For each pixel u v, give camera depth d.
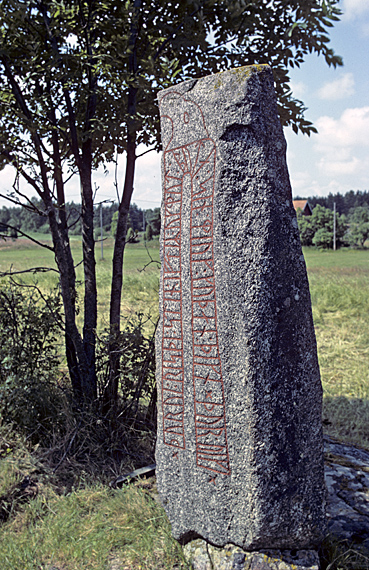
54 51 3.66
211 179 2.62
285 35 3.99
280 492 2.42
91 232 4.28
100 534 2.80
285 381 2.42
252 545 2.46
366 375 6.00
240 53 4.18
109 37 4.26
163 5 4.11
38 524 2.95
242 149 2.50
